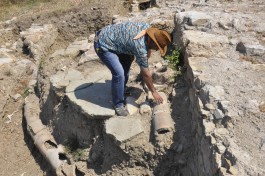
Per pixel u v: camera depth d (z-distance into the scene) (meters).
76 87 5.91
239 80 4.82
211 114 4.31
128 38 4.66
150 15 8.13
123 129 4.98
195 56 5.42
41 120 6.71
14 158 6.29
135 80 5.91
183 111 5.05
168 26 6.95
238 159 3.61
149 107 5.23
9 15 10.88
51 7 10.96
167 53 6.29
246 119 4.14
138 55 4.63
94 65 6.66
